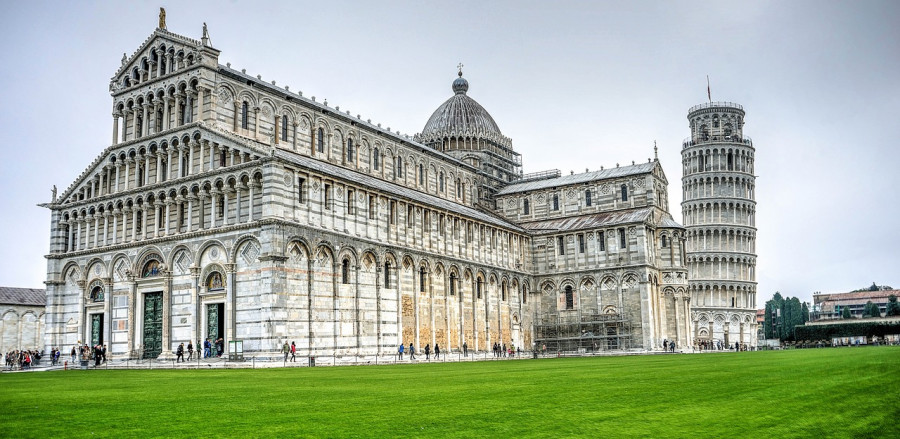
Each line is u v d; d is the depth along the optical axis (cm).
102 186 9050
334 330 7775
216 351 7556
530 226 13075
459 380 3850
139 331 8306
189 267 7850
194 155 8138
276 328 7088
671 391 2869
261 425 2095
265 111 9031
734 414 2162
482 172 13500
